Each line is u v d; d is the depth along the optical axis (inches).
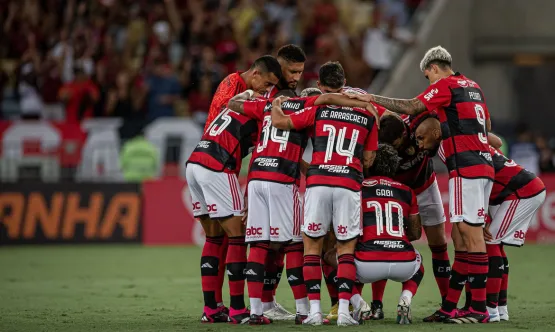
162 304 1259.8
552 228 2368.4
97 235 2278.5
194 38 2741.1
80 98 2440.9
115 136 2309.3
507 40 3125.0
